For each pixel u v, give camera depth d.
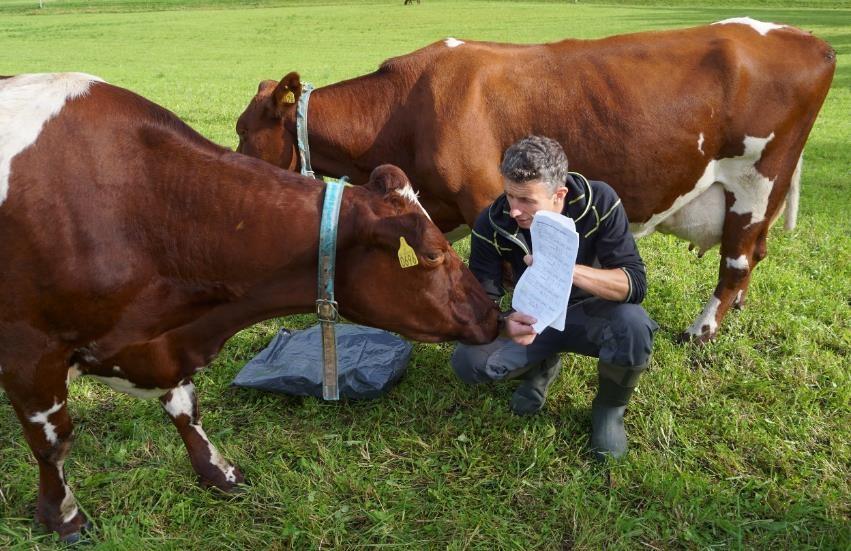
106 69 20.86
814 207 7.00
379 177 2.57
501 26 35.09
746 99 4.11
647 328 3.14
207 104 13.81
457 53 4.18
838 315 4.64
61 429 2.81
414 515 3.02
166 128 2.65
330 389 2.71
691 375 4.02
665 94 4.07
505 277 3.68
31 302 2.53
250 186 2.59
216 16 43.97
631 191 4.27
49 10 51.22
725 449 3.36
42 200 2.46
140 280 2.60
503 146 4.16
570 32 31.12
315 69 20.14
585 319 3.26
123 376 2.83
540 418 3.66
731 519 2.97
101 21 41.22
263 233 2.55
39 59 23.83
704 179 4.31
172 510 3.04
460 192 4.16
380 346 4.02
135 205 2.57
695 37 4.24
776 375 4.02
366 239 2.46
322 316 2.58
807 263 5.52
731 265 4.43
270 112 4.34
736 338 4.39
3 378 2.67
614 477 3.20
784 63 4.11
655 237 6.20
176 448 3.42
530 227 2.73
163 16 44.59
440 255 2.44
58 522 2.93
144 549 2.81
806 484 3.15
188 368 2.90
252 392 3.88
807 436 3.45
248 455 3.43
